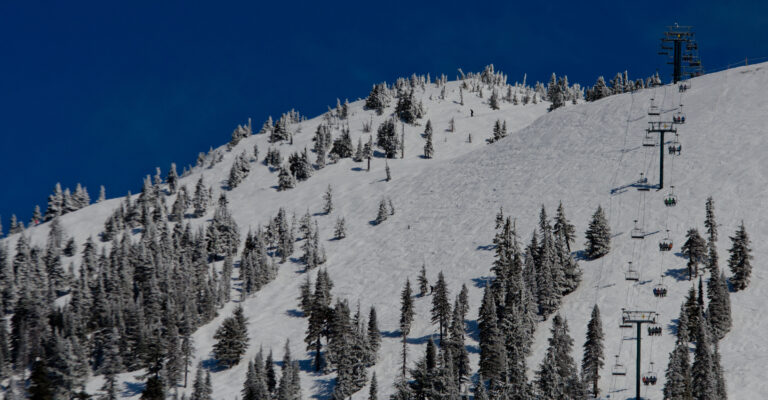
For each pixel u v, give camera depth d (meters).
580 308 126.38
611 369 105.19
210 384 120.94
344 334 126.56
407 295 132.75
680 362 87.38
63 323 161.25
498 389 97.94
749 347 104.81
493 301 109.94
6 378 143.75
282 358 140.38
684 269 129.75
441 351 111.56
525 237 165.12
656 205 156.50
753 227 138.12
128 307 162.38
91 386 134.38
